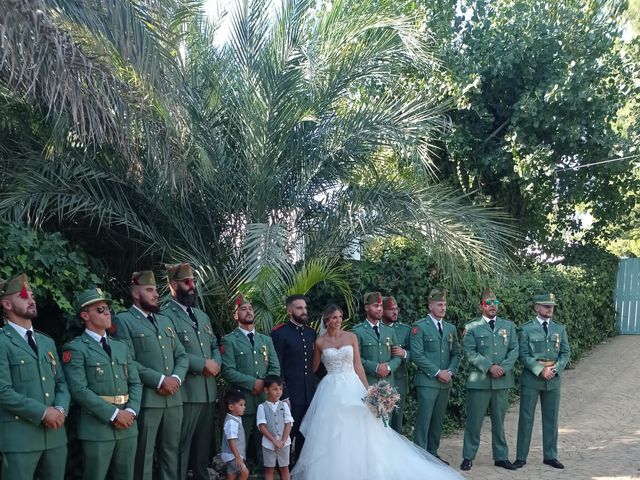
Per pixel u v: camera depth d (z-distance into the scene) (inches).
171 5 279.7
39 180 279.6
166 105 255.1
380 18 348.2
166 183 294.5
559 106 591.5
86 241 315.3
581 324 628.1
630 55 611.5
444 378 317.4
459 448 353.7
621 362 605.0
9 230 236.8
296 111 330.6
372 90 380.2
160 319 255.6
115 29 225.1
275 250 288.2
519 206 660.7
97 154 297.7
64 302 241.4
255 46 335.3
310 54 331.3
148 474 243.0
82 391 215.3
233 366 280.1
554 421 319.0
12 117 277.4
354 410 271.3
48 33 211.6
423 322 327.9
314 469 265.7
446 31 592.7
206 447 275.1
